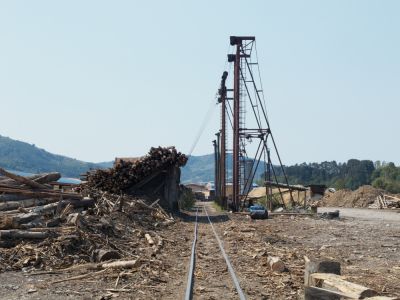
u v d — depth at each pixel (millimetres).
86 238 13797
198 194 120188
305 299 8266
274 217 35469
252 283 11117
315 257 15273
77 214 15445
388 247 18078
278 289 10578
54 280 10438
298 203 52594
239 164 44844
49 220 14805
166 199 35500
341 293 7750
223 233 23219
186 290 9773
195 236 21047
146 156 33781
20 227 13258
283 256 15266
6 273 10789
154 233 20188
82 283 10344
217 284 10992
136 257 13539
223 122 55906
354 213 43250
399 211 46719
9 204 16094
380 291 10508
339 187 142375
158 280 11180
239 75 43938
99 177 31938
